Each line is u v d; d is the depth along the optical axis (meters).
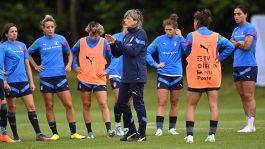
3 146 38.66
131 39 38.22
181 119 60.44
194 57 37.81
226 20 108.19
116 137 43.03
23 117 67.06
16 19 113.25
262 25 72.31
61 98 42.84
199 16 38.19
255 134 43.09
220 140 39.41
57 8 119.31
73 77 96.50
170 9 110.12
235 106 81.44
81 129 50.12
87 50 43.38
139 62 38.47
